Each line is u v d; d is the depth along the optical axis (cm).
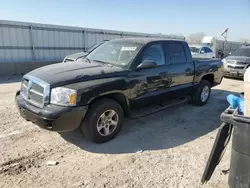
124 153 337
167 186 263
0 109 523
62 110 308
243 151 185
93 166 301
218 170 297
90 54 486
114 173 286
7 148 339
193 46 1586
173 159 324
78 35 1579
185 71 514
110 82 354
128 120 476
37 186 258
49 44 1436
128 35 1883
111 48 461
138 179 275
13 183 261
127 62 405
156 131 424
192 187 262
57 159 315
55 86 317
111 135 375
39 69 392
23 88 379
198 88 579
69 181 268
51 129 316
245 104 191
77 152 336
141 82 404
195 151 350
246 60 1024
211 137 405
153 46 447
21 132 396
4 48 1241
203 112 550
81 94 320
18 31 1281
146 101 427
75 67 382
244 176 188
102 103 351
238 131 186
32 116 326
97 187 259
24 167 293
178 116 515
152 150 349
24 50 1326
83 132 356
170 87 480
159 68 446
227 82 1013
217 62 634
